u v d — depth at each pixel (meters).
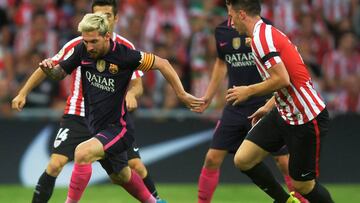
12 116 38.69
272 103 23.20
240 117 25.62
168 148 38.47
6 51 42.78
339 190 36.81
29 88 23.84
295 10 46.66
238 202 32.22
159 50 42.41
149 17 44.75
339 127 39.16
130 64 22.00
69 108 25.06
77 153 22.08
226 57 25.97
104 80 22.17
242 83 25.75
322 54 45.50
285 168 25.88
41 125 37.88
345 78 44.84
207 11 44.50
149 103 40.44
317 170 22.48
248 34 22.00
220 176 38.34
